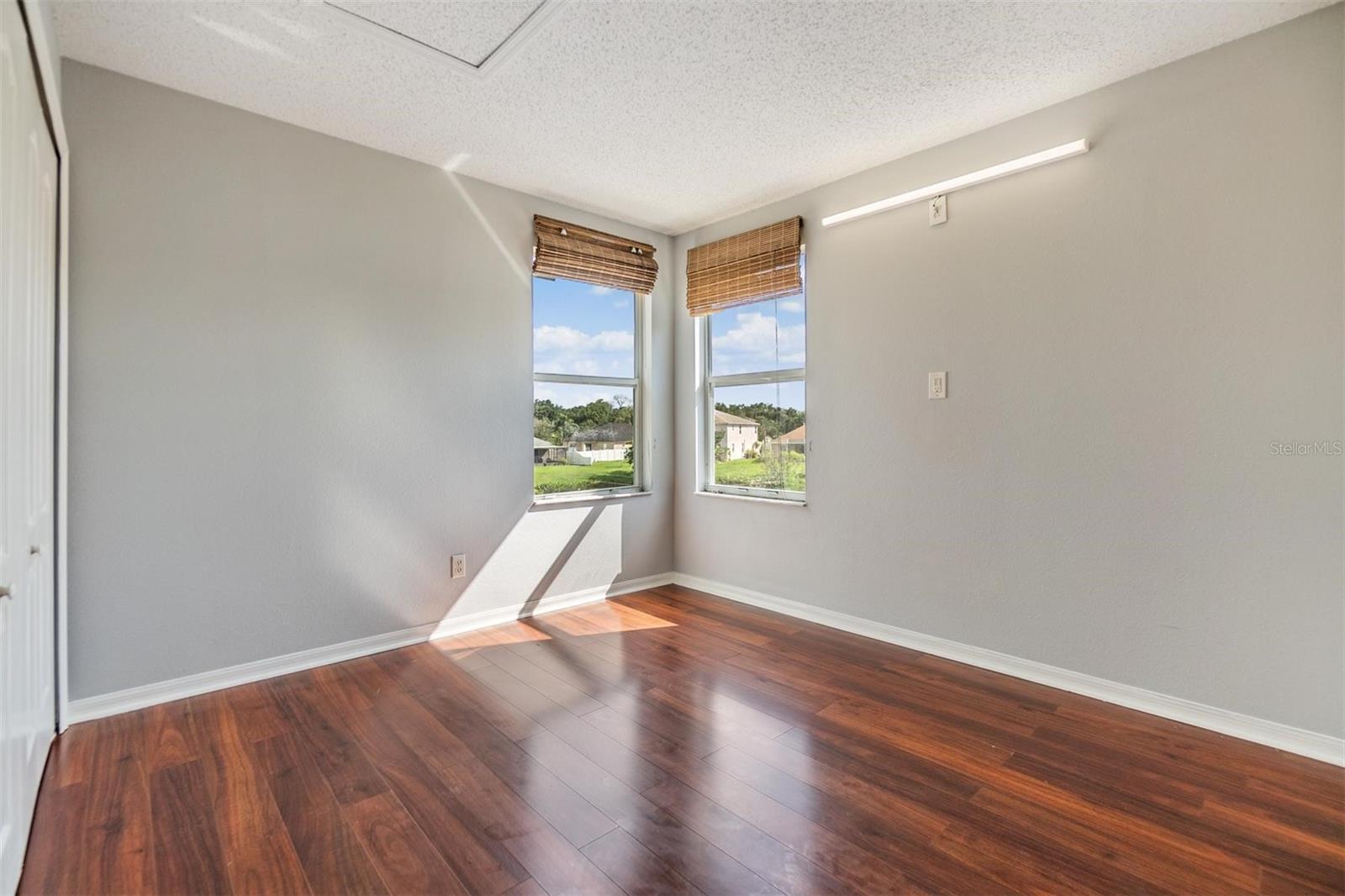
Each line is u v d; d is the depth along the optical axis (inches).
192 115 100.2
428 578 127.7
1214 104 88.1
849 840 66.8
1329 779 77.3
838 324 134.4
